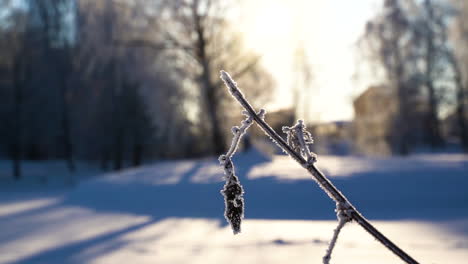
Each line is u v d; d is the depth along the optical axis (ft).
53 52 128.57
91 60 114.62
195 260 17.81
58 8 126.93
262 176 40.40
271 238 21.63
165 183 43.16
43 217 36.14
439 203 31.60
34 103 128.57
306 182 37.29
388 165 43.24
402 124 110.32
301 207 33.24
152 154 147.23
